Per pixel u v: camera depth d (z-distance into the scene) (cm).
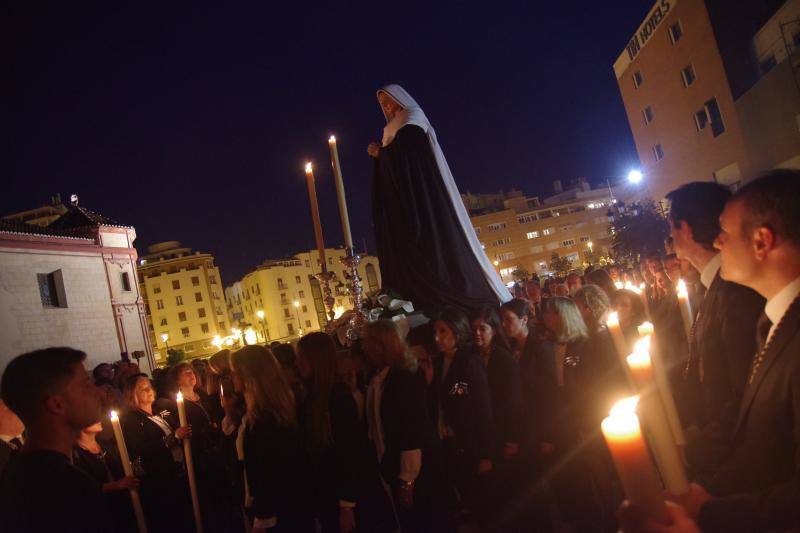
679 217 260
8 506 232
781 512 147
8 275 2752
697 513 161
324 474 408
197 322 7575
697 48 2519
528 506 441
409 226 641
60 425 260
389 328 407
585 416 423
